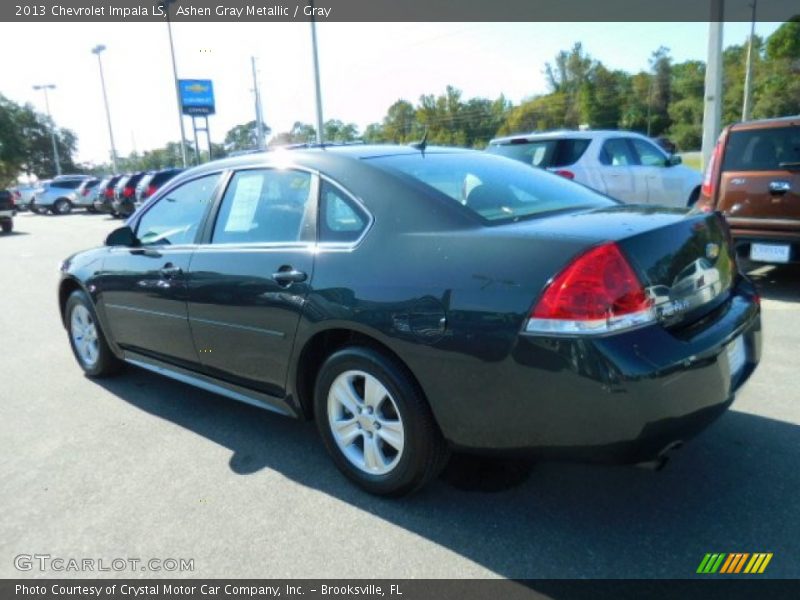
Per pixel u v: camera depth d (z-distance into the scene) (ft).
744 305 9.50
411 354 8.65
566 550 8.35
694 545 8.29
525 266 7.88
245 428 12.81
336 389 9.99
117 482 10.78
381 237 9.35
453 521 9.13
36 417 13.83
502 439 8.23
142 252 13.52
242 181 11.87
